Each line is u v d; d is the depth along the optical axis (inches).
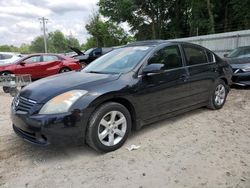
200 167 130.9
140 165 134.6
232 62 327.9
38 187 118.4
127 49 191.8
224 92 233.1
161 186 116.3
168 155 144.6
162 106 175.8
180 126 189.2
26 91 151.5
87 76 162.4
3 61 553.9
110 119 148.9
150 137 169.9
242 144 156.6
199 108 233.6
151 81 166.6
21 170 132.9
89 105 138.3
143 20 1630.2
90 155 146.9
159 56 177.2
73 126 135.0
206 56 217.3
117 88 149.2
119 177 124.3
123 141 155.3
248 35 603.2
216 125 190.1
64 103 134.8
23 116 137.7
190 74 193.6
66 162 139.9
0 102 294.5
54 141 133.3
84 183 120.4
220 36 677.9
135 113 160.6
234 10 1105.4
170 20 1610.5
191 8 1304.1
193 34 1315.2
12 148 157.5
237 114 216.2
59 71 486.3
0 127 196.5
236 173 124.6
